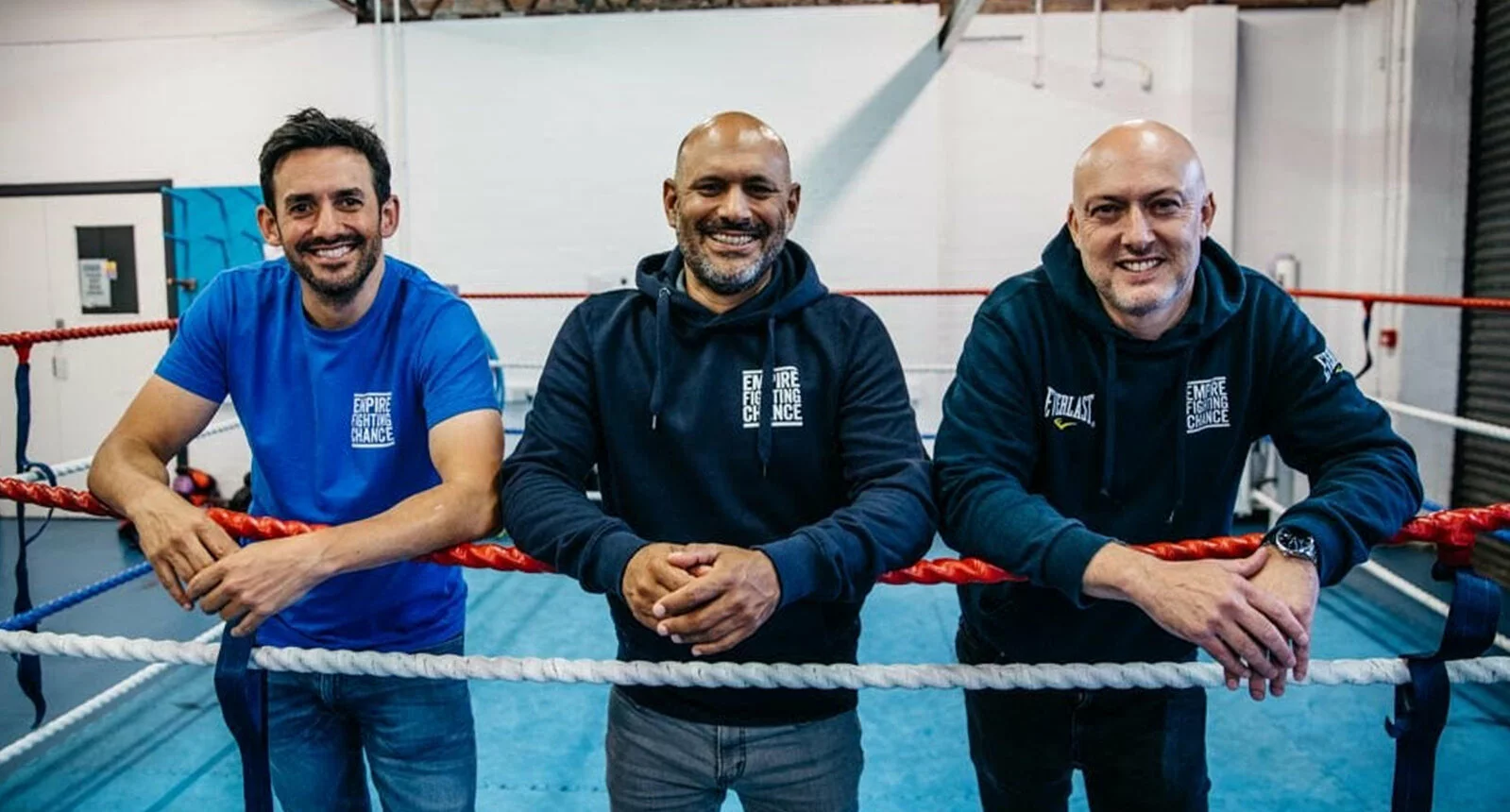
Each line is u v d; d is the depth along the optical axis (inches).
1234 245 191.9
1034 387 50.1
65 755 100.1
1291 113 190.2
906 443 47.7
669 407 49.2
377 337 54.4
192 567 43.0
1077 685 41.1
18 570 66.8
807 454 48.9
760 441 48.3
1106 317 48.1
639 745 51.6
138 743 103.0
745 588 39.1
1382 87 180.5
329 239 50.3
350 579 54.9
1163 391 49.3
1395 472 44.1
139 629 141.0
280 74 198.7
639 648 51.4
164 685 118.0
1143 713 53.7
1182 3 189.6
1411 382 173.8
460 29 196.4
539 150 197.9
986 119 194.5
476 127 198.2
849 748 51.8
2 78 202.7
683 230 47.7
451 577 59.7
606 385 49.9
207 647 44.3
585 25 194.9
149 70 200.2
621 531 43.1
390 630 56.2
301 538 42.6
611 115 196.2
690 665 42.1
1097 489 51.1
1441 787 91.6
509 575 160.1
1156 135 45.5
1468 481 170.6
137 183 202.1
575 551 42.8
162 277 203.8
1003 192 195.6
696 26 193.5
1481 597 39.3
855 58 191.9
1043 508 43.6
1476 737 100.5
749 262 46.9
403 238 201.6
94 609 149.1
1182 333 47.8
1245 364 49.5
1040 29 189.6
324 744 58.0
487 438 50.9
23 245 205.2
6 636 44.6
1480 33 166.4
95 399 207.2
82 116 202.4
